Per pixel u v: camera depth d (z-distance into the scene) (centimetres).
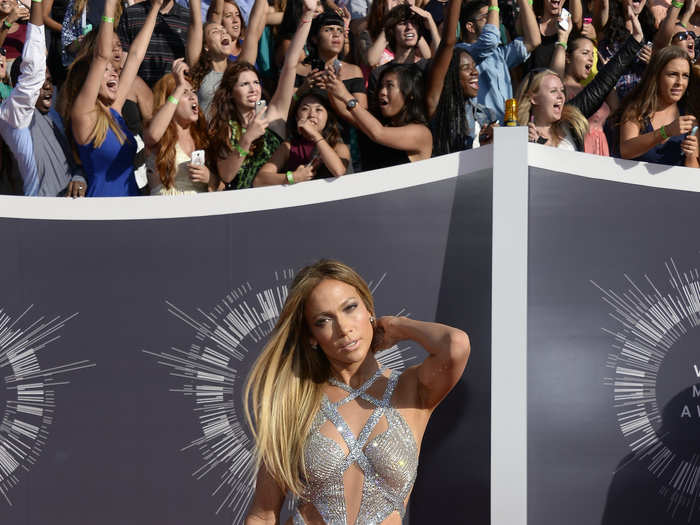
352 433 248
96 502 326
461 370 251
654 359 298
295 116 379
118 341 326
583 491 297
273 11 501
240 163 374
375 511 244
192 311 323
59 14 536
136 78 452
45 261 329
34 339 329
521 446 290
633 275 299
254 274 320
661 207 300
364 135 378
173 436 324
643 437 298
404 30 455
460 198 306
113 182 378
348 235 314
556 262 298
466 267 305
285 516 314
